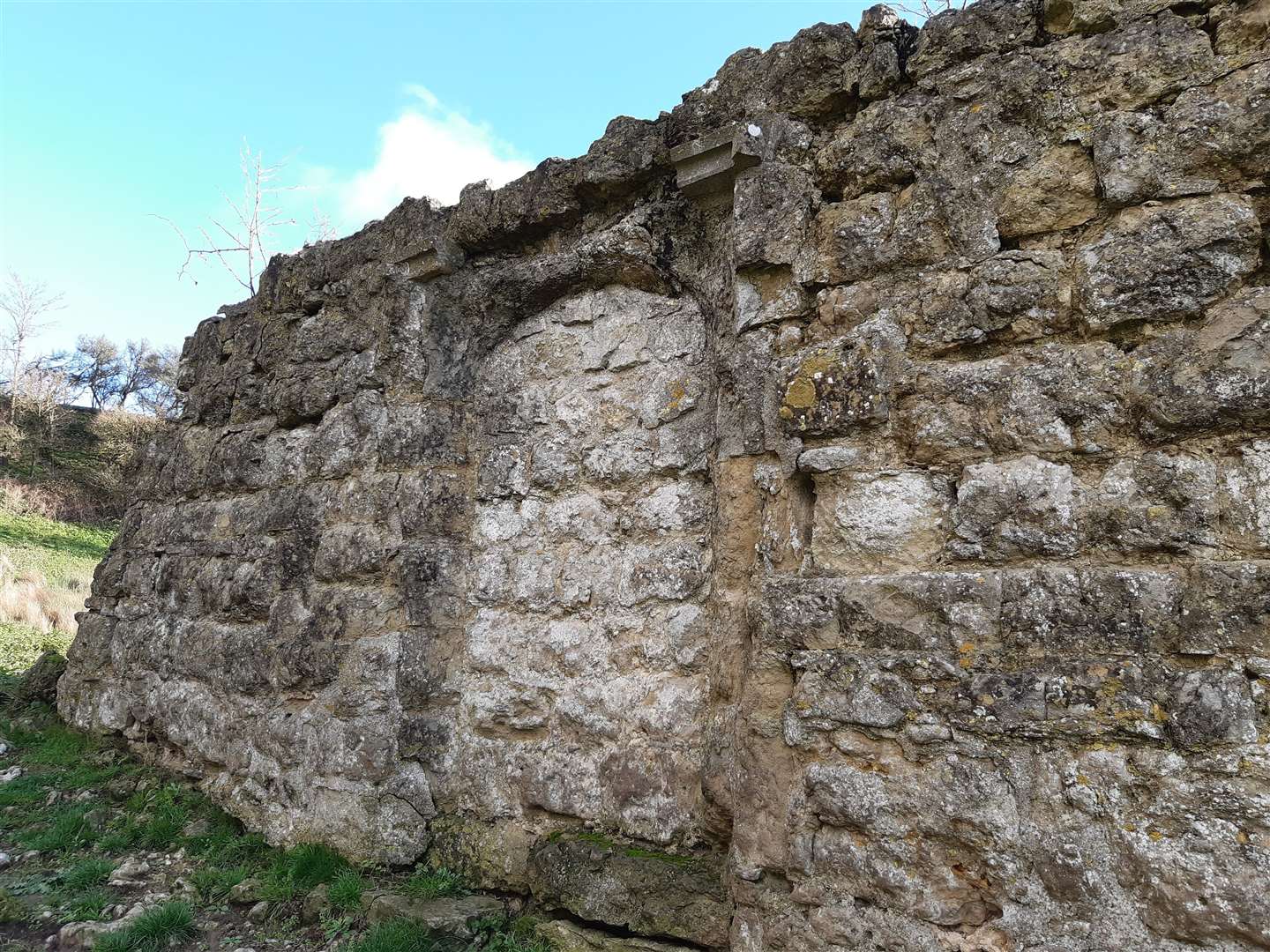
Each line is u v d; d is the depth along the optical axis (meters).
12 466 25.11
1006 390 2.72
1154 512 2.46
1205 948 2.22
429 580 4.39
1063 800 2.42
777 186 3.30
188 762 5.31
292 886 3.95
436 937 3.52
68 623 10.99
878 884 2.64
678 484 3.92
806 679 2.85
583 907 3.50
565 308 4.45
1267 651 2.27
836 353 3.00
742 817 2.98
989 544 2.66
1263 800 2.21
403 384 4.68
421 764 4.24
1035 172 2.79
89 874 4.17
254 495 5.49
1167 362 2.51
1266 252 2.49
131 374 37.62
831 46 3.32
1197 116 2.57
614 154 4.06
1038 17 2.92
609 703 3.89
